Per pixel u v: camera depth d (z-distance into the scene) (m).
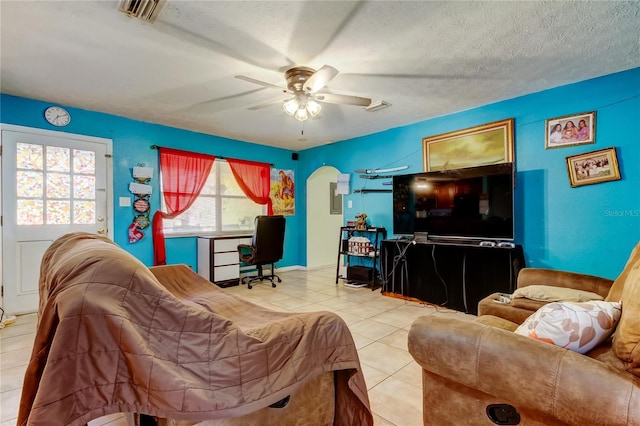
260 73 2.77
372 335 2.78
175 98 3.38
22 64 2.60
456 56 2.49
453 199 3.69
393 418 1.66
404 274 4.00
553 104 3.15
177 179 4.51
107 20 2.00
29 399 0.89
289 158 6.15
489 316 1.96
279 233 4.90
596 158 2.90
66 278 1.00
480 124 3.66
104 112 3.87
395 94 3.29
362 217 4.80
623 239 2.78
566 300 1.87
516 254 3.21
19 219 3.36
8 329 2.95
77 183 3.72
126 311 0.98
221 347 1.09
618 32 2.15
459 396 1.24
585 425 0.90
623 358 0.97
